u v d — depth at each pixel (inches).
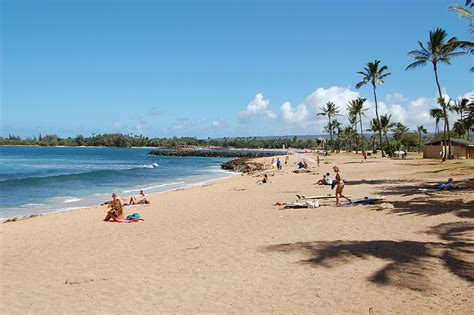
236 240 456.1
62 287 324.8
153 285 318.3
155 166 2824.8
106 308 275.1
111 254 424.8
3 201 1024.9
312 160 2662.4
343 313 249.9
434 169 1366.9
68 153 5664.4
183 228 551.8
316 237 447.8
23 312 275.0
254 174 1806.1
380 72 2610.7
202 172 2209.6
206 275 337.1
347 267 337.7
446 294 270.1
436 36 1643.7
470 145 2197.3
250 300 278.1
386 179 1101.7
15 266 398.9
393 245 397.4
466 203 602.2
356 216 559.8
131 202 852.6
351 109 3361.2
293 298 277.9
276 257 378.6
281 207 694.5
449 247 382.3
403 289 282.5
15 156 4362.7
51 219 698.8
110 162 3376.0
